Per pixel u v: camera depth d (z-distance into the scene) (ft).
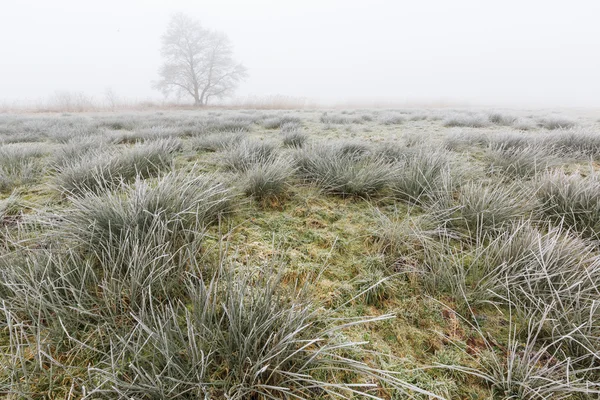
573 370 3.00
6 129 21.03
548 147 12.37
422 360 3.41
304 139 14.79
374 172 7.98
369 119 31.63
